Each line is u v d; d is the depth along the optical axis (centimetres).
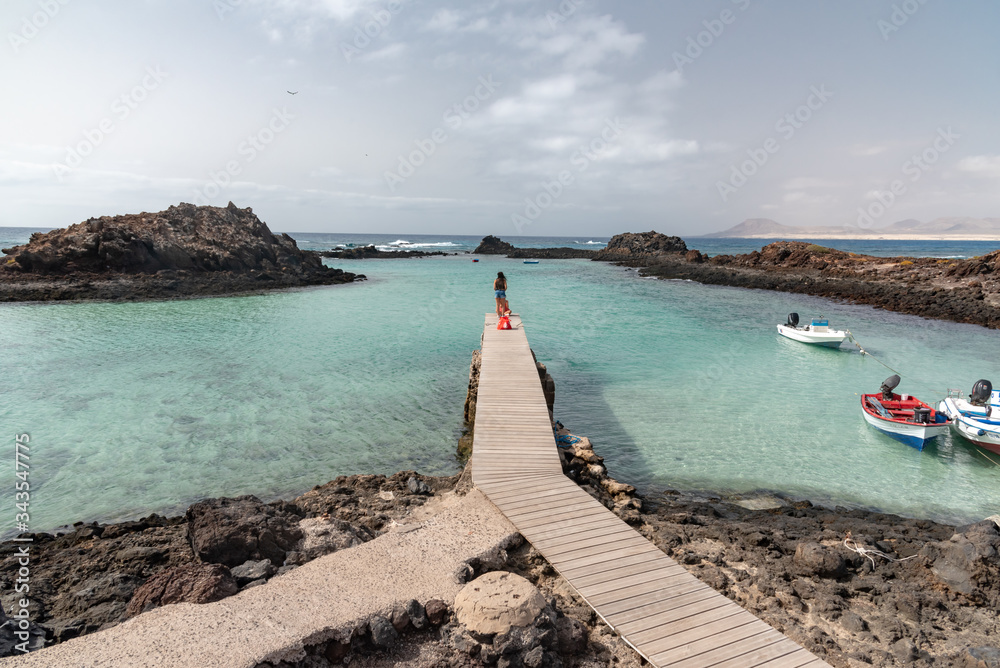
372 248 11125
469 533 847
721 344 2891
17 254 4544
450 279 6456
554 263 9362
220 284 4859
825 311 3991
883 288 4581
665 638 617
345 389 2020
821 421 1759
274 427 1641
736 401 1953
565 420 1752
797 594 795
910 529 1053
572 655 643
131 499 1209
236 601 659
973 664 643
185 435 1571
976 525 867
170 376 2159
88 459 1407
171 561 895
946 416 1611
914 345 2889
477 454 1141
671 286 5781
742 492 1291
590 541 821
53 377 2128
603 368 2392
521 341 2123
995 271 4338
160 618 620
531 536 831
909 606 758
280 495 1234
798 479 1363
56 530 1078
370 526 990
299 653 579
